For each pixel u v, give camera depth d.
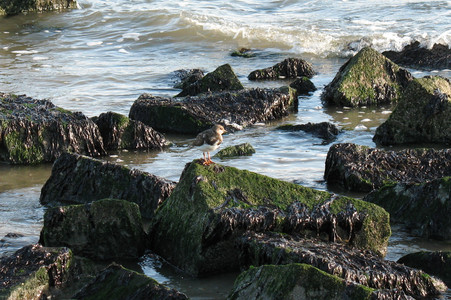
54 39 55.25
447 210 19.92
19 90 39.41
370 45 48.84
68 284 16.59
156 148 30.27
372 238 18.62
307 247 17.11
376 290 13.80
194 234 17.72
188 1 68.75
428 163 24.25
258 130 32.53
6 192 24.62
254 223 17.80
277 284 14.43
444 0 60.25
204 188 18.28
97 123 30.45
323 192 19.06
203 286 17.05
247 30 53.91
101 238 18.62
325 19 57.78
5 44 53.25
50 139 28.83
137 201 22.00
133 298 14.88
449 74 41.66
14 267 16.25
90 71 44.72
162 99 34.47
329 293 13.88
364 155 24.47
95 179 22.83
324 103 37.22
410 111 29.73
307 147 29.31
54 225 18.52
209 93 35.56
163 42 53.78
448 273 16.97
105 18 61.22
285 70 43.56
